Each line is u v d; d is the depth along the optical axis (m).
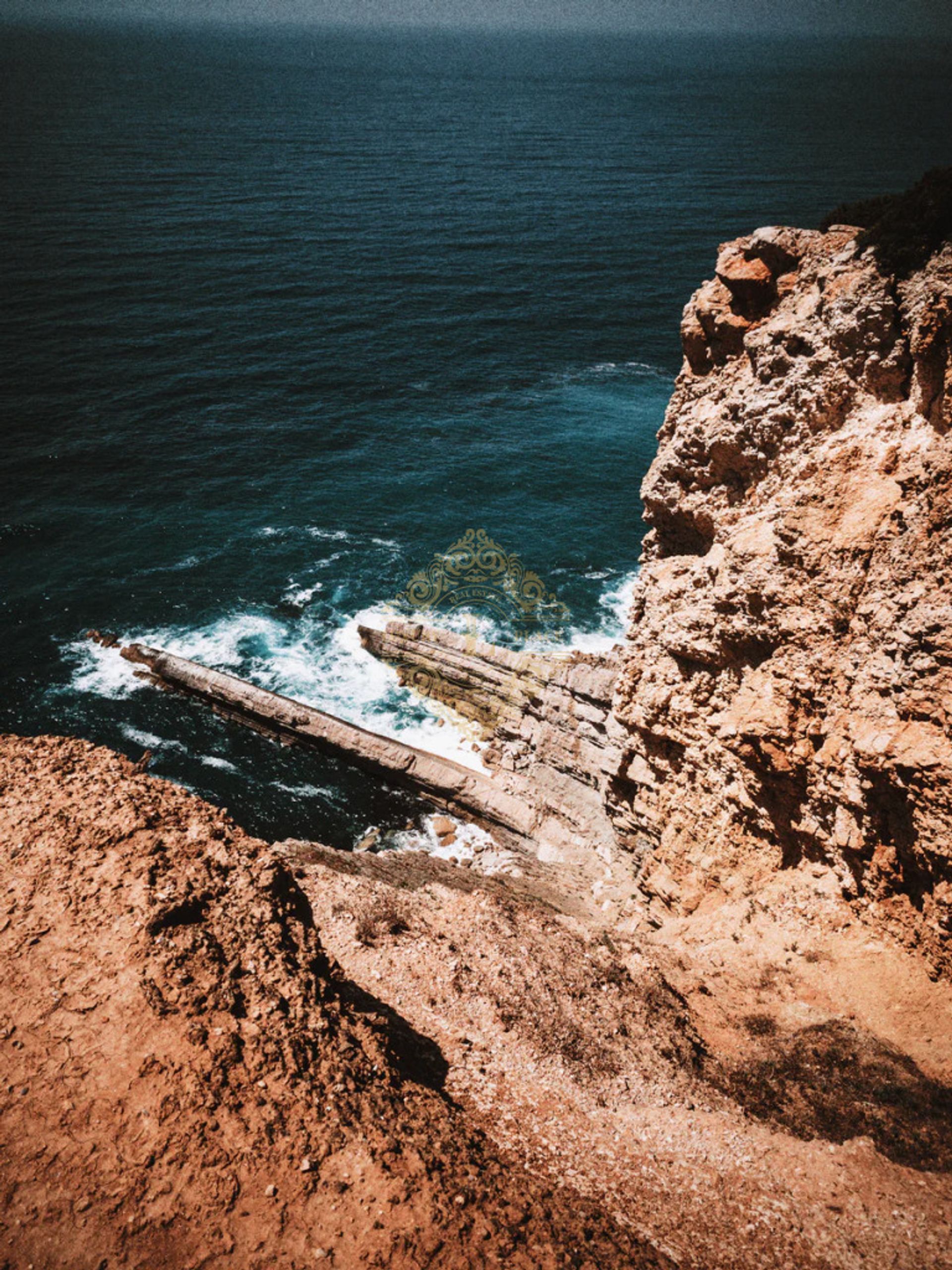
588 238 133.62
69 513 60.78
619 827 32.16
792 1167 14.86
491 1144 14.22
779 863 23.34
